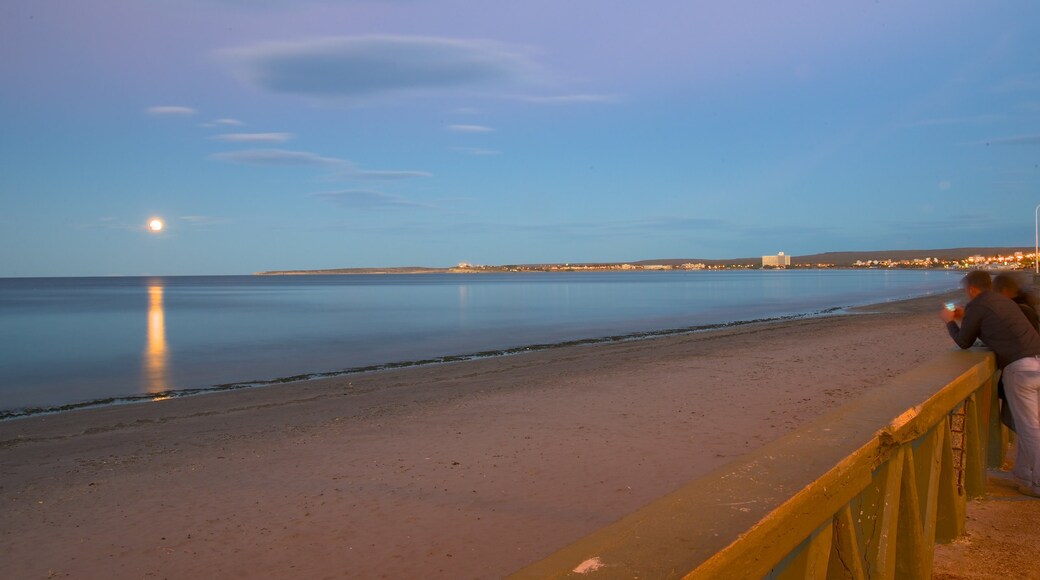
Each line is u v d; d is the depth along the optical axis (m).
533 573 1.44
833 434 2.46
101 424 12.38
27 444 10.68
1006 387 4.89
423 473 7.73
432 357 23.00
